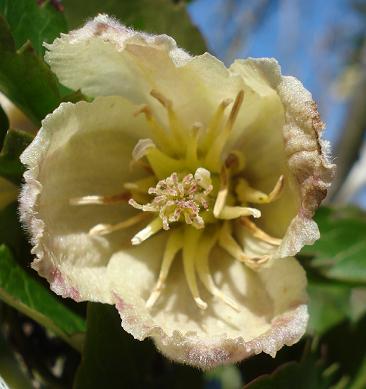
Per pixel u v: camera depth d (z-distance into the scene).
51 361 0.11
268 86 0.09
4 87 0.10
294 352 0.11
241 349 0.08
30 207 0.08
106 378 0.10
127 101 0.09
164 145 0.10
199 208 0.10
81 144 0.10
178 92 0.09
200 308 0.10
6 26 0.09
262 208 0.10
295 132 0.09
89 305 0.09
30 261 0.10
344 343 0.13
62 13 0.10
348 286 0.12
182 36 0.11
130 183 0.10
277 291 0.09
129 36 0.09
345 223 0.12
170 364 0.11
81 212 0.10
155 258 0.10
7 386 0.10
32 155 0.08
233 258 0.10
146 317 0.09
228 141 0.10
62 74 0.09
